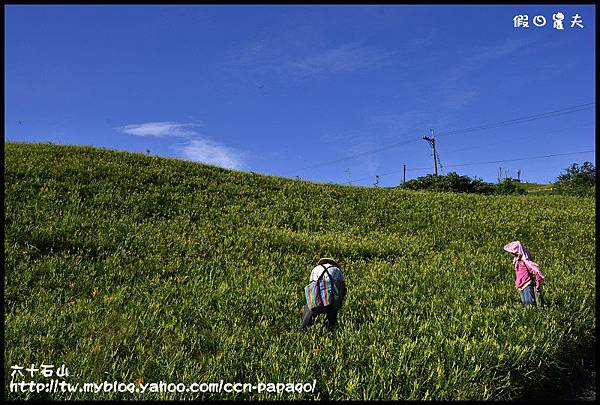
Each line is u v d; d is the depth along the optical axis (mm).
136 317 6859
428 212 22297
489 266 11797
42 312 6797
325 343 5727
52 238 11016
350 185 30047
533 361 5562
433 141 57969
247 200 20312
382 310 7602
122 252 10875
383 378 4770
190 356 5621
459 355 5348
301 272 11039
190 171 24516
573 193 37844
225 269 10852
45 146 23938
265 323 6875
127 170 21078
